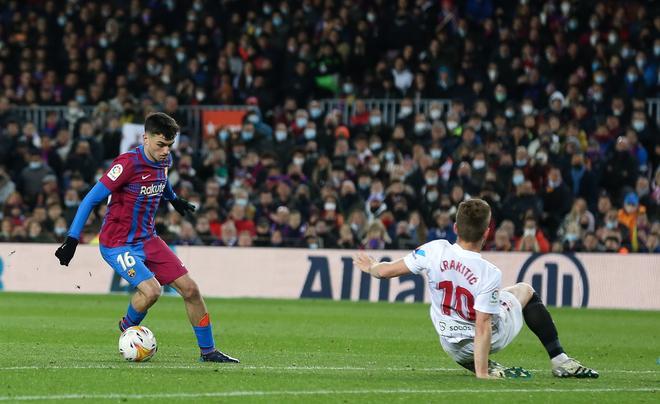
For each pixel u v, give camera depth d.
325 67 88.50
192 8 97.75
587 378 29.28
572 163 75.12
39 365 30.17
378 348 40.00
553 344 29.39
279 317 55.09
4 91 93.06
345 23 90.38
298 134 83.69
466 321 28.61
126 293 72.25
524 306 29.48
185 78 90.50
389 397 24.80
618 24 85.88
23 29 97.62
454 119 79.06
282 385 26.56
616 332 50.31
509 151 76.56
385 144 81.50
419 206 72.69
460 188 71.12
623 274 66.81
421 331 48.12
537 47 85.75
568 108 81.12
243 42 91.38
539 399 24.84
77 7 99.06
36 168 81.50
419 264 28.56
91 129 83.56
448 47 85.94
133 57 94.75
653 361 37.28
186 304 32.41
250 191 78.06
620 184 75.50
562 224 71.56
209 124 86.81
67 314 54.41
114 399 23.72
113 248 32.25
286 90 89.12
